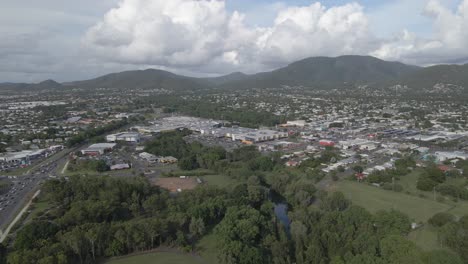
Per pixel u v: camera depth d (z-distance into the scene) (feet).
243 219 529.45
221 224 528.22
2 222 581.12
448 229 474.90
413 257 409.28
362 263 412.77
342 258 442.91
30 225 502.38
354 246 463.01
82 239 474.90
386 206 631.15
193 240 544.21
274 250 472.03
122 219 610.24
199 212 577.02
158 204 628.28
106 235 501.15
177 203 631.56
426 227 539.70
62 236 488.85
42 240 479.41
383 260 416.46
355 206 556.92
